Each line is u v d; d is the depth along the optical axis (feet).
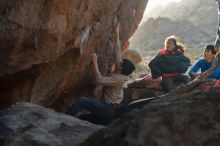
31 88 18.65
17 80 17.12
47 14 16.10
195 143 9.09
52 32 16.96
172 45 25.96
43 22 16.07
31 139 12.39
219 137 9.03
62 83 21.70
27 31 15.35
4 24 14.08
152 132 9.39
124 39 32.60
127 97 27.84
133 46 125.80
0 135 13.01
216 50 22.89
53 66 19.67
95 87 26.61
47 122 13.85
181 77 25.68
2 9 13.84
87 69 24.62
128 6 29.76
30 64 16.60
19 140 12.52
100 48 26.03
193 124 9.30
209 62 23.34
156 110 9.71
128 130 9.71
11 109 14.92
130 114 10.11
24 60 16.15
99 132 10.53
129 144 9.43
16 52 15.42
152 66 26.13
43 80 19.57
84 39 21.25
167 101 10.13
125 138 9.58
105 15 24.34
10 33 14.44
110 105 18.76
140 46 124.98
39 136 12.61
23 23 14.83
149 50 116.67
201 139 9.09
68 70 21.20
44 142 12.28
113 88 21.50
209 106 9.45
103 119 18.48
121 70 21.62
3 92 17.48
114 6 25.67
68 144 12.42
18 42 15.07
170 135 9.28
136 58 47.91
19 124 13.61
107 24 25.61
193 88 11.28
